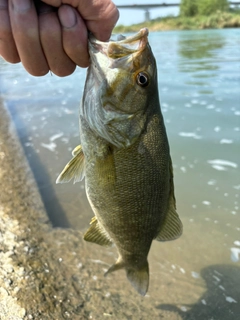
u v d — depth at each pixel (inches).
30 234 18.9
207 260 17.7
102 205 10.1
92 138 9.6
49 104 45.1
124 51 9.1
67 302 14.8
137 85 9.3
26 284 15.4
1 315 13.7
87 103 9.4
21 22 7.4
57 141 32.9
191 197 23.1
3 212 20.8
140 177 9.8
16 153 30.2
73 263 17.1
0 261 16.6
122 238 10.6
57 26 7.7
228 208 21.8
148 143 9.7
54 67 8.2
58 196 23.3
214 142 30.1
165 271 17.1
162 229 11.1
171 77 55.4
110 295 15.4
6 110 43.2
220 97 42.3
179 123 34.3
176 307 15.1
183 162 27.3
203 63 68.4
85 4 7.7
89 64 8.9
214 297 15.6
